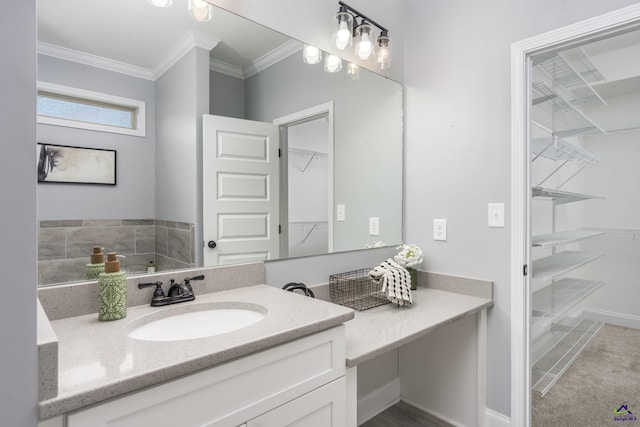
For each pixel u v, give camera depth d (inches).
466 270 72.9
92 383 25.5
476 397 70.7
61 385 25.2
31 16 23.4
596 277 142.4
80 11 44.4
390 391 84.0
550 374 86.7
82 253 43.9
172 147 51.5
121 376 26.5
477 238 71.1
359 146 74.9
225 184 56.7
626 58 118.4
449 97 75.2
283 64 63.1
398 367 86.0
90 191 44.8
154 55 49.8
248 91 59.1
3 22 22.3
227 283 55.4
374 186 78.3
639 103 131.6
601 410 80.4
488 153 69.1
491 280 69.0
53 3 42.5
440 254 77.2
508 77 66.2
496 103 67.9
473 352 70.7
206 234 54.5
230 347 31.4
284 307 44.3
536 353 91.0
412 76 82.4
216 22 55.2
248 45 58.8
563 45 61.1
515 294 65.7
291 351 36.5
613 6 55.2
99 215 45.4
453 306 63.8
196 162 53.7
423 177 80.3
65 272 42.7
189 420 29.7
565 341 111.8
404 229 84.2
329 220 70.6
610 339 123.1
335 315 40.7
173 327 44.3
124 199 47.4
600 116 141.6
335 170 71.4
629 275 135.3
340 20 66.5
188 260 52.4
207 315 47.4
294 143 65.2
